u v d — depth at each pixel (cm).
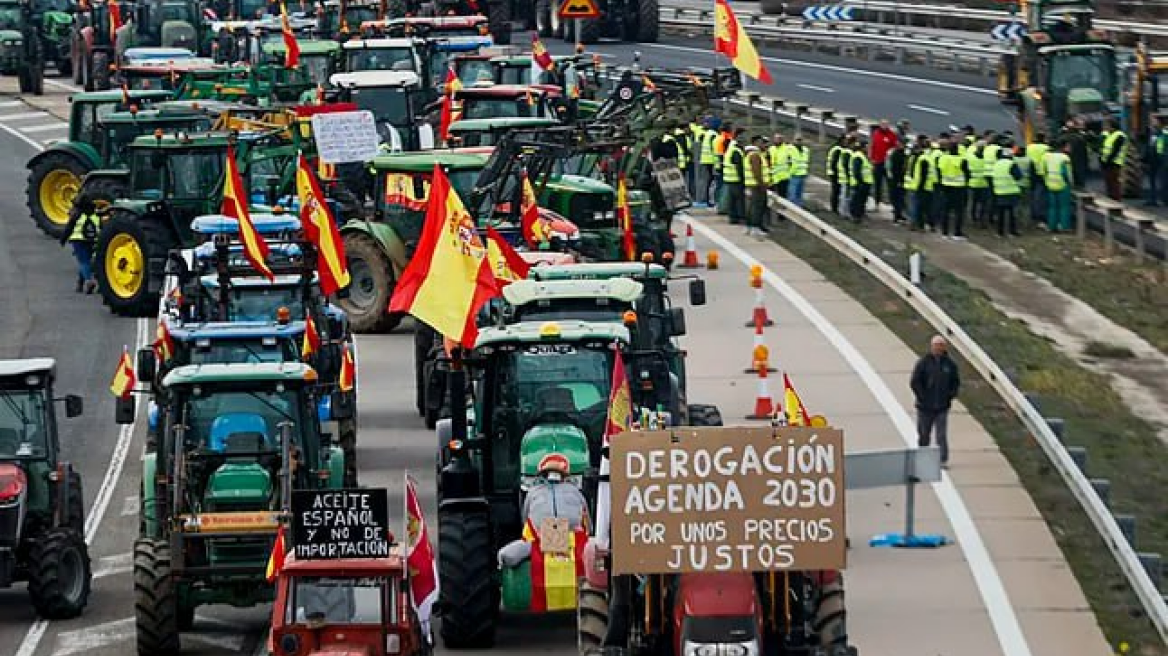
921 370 6894
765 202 11212
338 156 9400
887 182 12162
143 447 7825
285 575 4688
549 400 5625
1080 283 10225
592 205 9481
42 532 5859
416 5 17538
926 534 6231
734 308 9475
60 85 18188
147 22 16488
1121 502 6844
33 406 5950
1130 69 12131
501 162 9125
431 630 5369
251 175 10081
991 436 7300
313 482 5672
